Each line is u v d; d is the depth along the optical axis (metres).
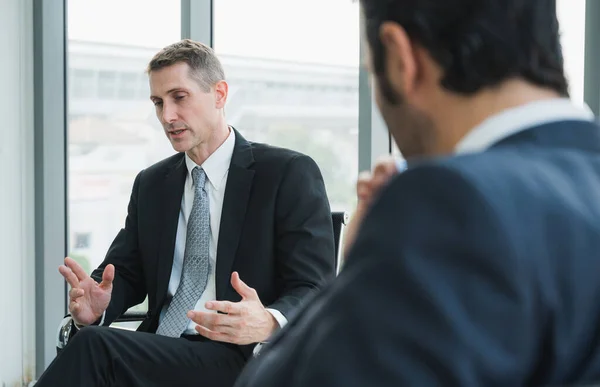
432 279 0.55
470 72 0.65
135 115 3.82
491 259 0.55
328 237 2.50
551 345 0.57
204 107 2.55
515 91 0.66
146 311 2.72
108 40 3.80
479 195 0.57
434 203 0.57
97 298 2.44
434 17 0.66
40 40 3.75
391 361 0.54
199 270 2.53
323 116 3.55
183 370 2.29
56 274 3.81
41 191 3.77
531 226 0.57
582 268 0.57
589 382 0.60
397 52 0.68
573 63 2.93
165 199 2.63
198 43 2.64
